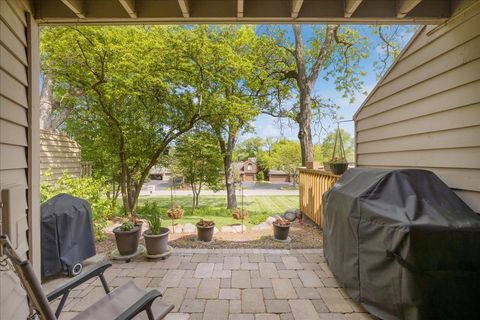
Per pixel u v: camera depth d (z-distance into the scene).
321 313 2.26
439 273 1.75
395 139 3.30
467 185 2.23
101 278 1.84
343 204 2.52
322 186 4.78
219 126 7.26
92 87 5.60
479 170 2.12
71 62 5.66
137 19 2.27
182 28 6.30
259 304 2.40
